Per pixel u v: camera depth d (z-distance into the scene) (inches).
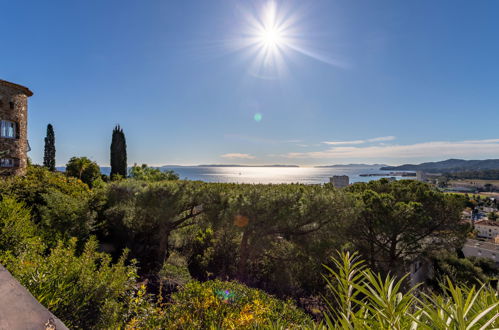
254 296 151.2
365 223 469.1
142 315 128.0
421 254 503.5
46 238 250.8
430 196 470.6
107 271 131.5
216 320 123.0
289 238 413.4
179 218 468.4
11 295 43.5
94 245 150.3
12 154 535.5
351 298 41.8
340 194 406.6
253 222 379.9
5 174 502.3
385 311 35.5
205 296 136.7
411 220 425.7
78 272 116.7
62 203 360.2
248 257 429.7
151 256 477.1
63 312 98.9
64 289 104.5
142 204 409.1
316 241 393.1
